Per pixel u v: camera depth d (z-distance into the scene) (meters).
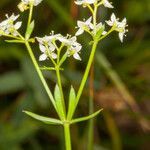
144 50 0.36
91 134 0.24
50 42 0.16
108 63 0.33
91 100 0.24
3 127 0.31
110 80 0.35
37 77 0.32
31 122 0.32
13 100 0.36
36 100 0.32
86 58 0.33
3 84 0.32
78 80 0.33
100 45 0.36
